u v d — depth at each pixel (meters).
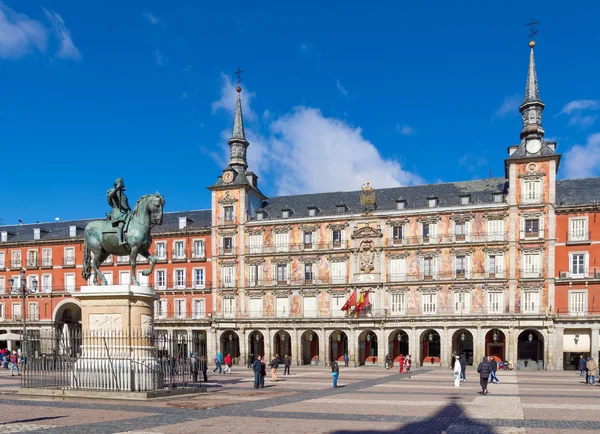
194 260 90.88
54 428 19.45
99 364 28.47
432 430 20.41
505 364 72.50
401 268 80.56
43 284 97.12
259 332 86.69
